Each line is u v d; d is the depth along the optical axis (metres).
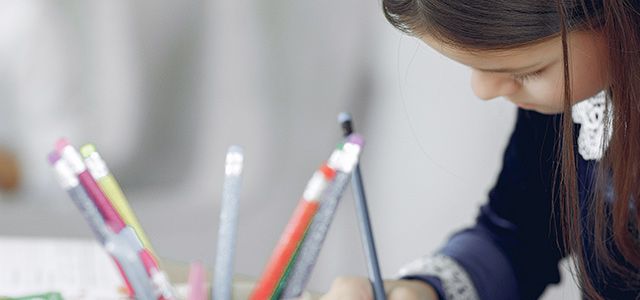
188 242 2.48
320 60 2.60
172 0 2.54
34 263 1.18
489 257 1.27
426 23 0.84
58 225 2.32
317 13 2.57
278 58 2.59
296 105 2.61
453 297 1.18
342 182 0.93
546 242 1.31
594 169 1.05
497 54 0.83
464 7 0.81
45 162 2.49
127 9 2.52
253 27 2.57
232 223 0.95
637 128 0.87
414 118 2.60
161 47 2.56
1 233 2.28
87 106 2.55
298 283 0.94
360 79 2.62
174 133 2.60
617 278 1.09
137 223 0.96
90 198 0.91
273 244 2.54
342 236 2.60
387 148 2.64
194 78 2.59
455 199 2.62
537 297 1.32
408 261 2.65
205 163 2.60
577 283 1.04
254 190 2.57
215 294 0.94
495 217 1.33
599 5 0.83
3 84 2.49
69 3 2.50
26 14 2.48
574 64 0.86
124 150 2.58
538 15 0.81
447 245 1.29
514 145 1.32
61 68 2.51
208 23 2.57
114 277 1.14
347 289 1.03
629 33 0.84
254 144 2.60
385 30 2.55
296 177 2.60
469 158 2.59
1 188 2.45
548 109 0.91
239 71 2.59
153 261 0.91
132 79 2.56
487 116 2.54
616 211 0.93
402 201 2.66
